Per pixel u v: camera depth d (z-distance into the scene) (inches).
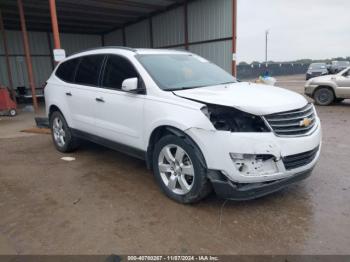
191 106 131.3
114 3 576.1
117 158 216.4
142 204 144.3
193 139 129.9
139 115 155.4
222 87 157.9
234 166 122.5
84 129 203.2
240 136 120.9
